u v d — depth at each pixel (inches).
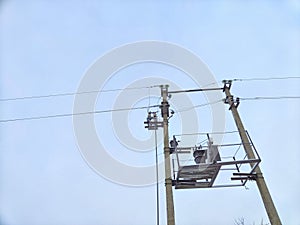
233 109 494.3
